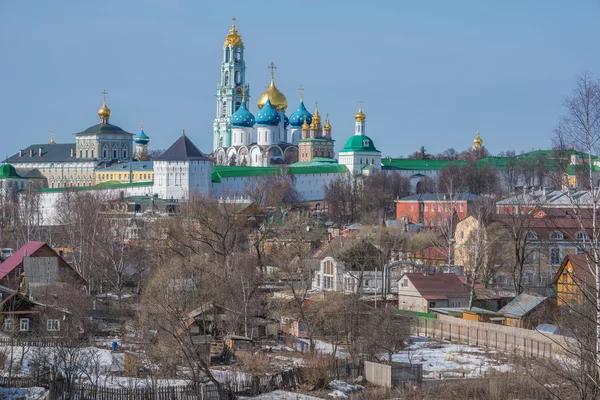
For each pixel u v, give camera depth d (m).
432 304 196.12
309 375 136.62
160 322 145.50
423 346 170.00
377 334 158.88
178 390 125.00
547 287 196.38
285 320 179.88
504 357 157.75
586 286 99.75
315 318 172.00
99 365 143.38
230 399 126.25
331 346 163.00
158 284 167.62
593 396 92.19
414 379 138.00
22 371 138.38
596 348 94.44
